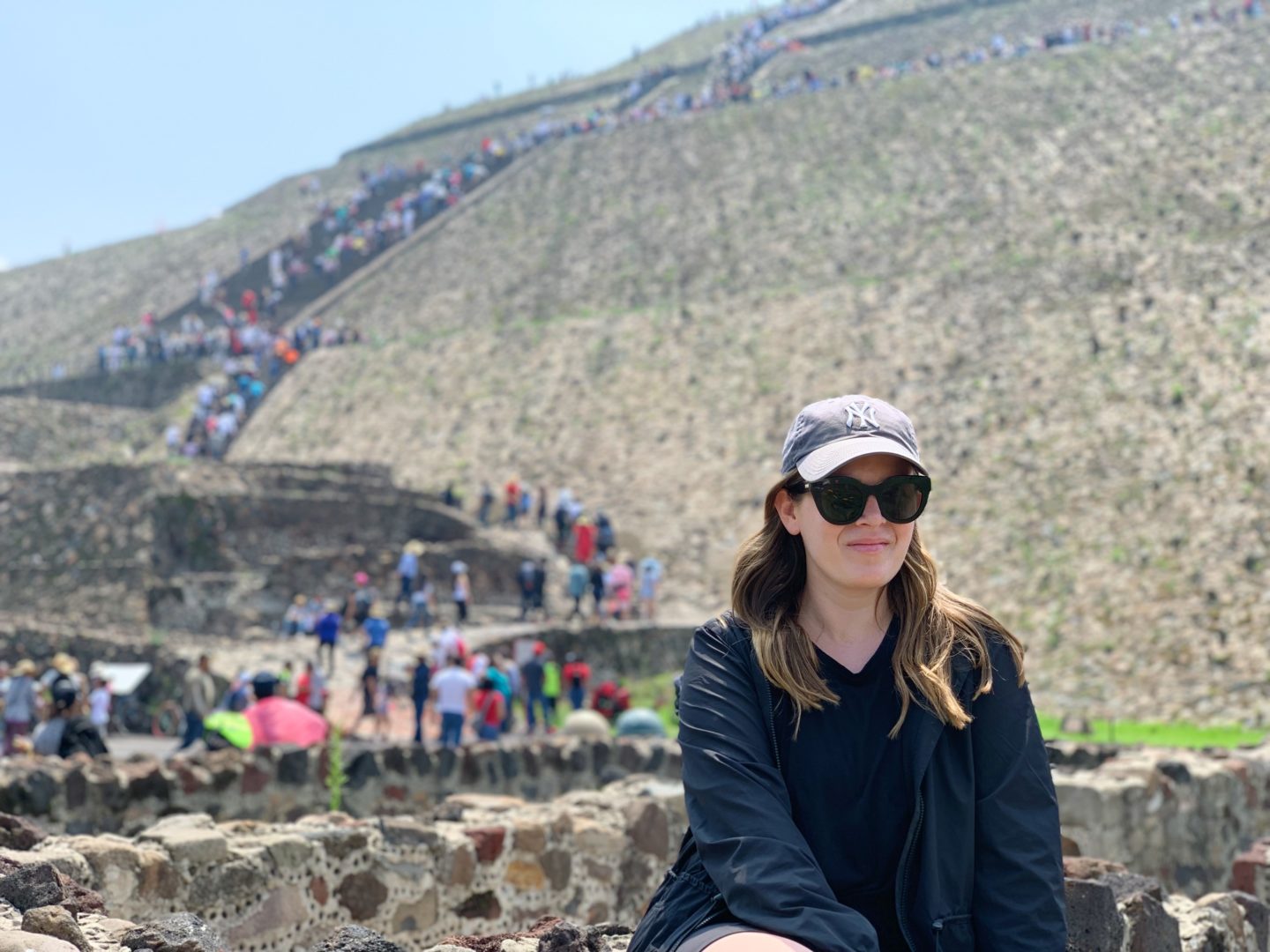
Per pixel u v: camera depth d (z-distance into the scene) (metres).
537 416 52.41
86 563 39.00
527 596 35.50
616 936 4.15
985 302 49.28
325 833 6.32
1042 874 3.04
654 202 72.50
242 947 5.95
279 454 54.12
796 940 2.66
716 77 101.62
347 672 29.97
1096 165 60.03
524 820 7.29
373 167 109.12
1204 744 23.66
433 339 60.72
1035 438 40.22
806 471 3.11
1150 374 40.97
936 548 36.81
